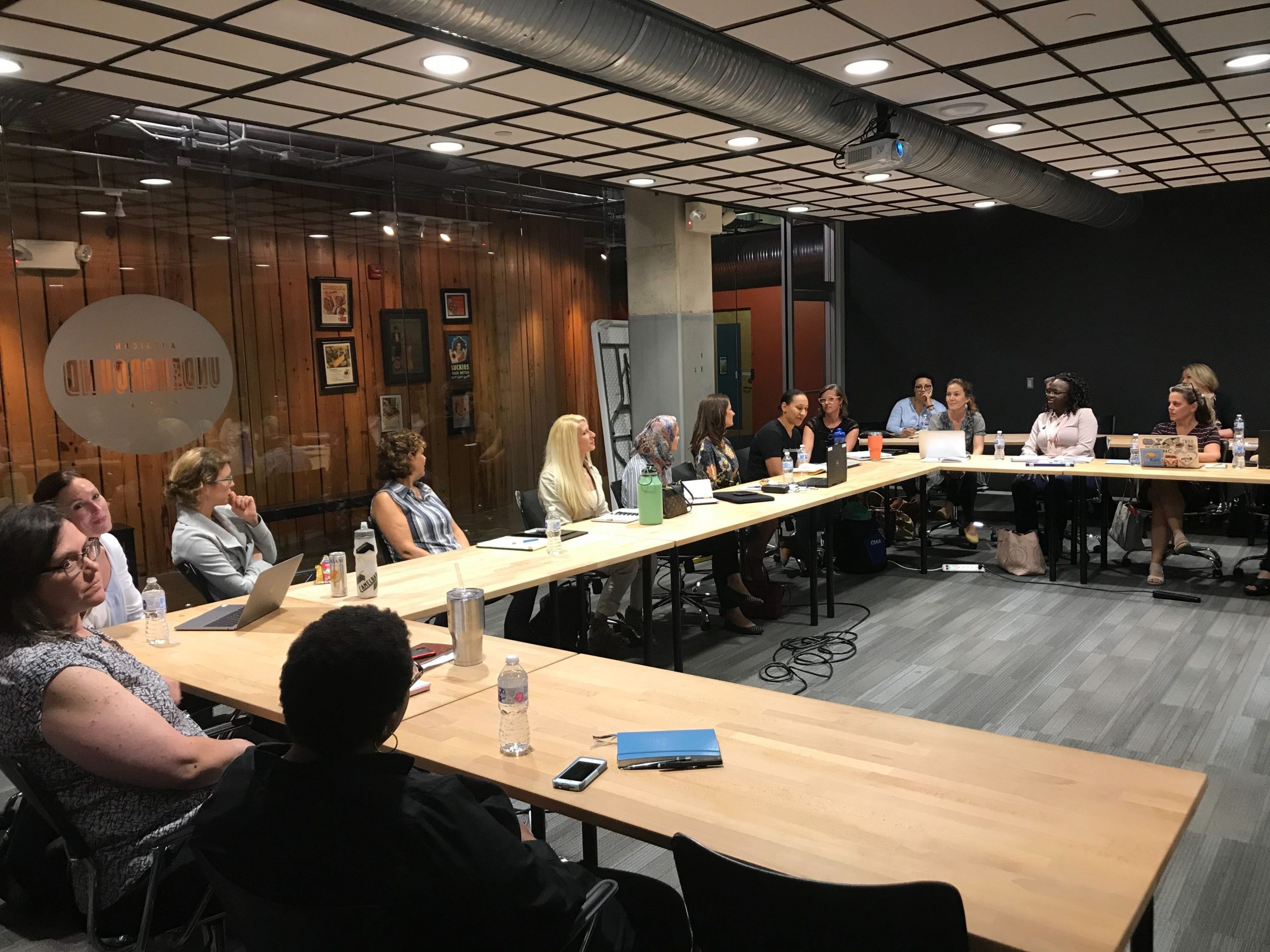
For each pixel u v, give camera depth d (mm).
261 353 5277
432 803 1252
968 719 3695
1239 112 4938
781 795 1672
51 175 4355
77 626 2045
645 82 3480
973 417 7348
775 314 8781
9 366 4250
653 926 1650
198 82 3816
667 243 7227
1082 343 8656
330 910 1160
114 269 4605
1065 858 1432
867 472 5996
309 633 1312
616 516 4590
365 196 5750
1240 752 3336
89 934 1839
